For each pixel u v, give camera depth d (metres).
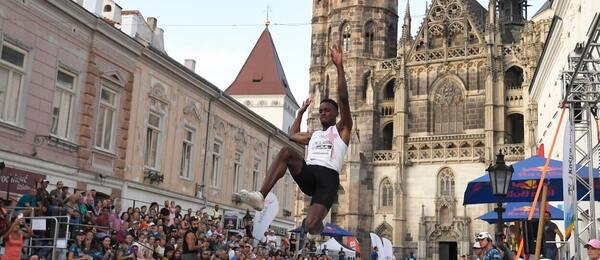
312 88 81.06
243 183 42.56
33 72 22.78
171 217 26.86
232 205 40.75
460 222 66.50
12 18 21.58
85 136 25.66
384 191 71.81
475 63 71.19
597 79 18.61
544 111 51.28
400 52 74.94
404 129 71.81
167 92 32.38
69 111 25.14
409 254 68.50
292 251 38.50
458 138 69.50
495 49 69.81
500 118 68.06
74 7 24.36
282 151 6.25
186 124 34.62
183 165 34.78
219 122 38.69
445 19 74.06
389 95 77.31
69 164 24.78
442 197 68.38
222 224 33.38
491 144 67.19
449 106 71.81
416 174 70.56
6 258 14.77
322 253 40.38
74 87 25.30
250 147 44.00
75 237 18.03
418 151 71.12
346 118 6.65
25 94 22.41
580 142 27.23
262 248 30.09
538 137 57.94
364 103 76.00
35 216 17.84
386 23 79.12
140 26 33.47
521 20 80.06
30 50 22.62
